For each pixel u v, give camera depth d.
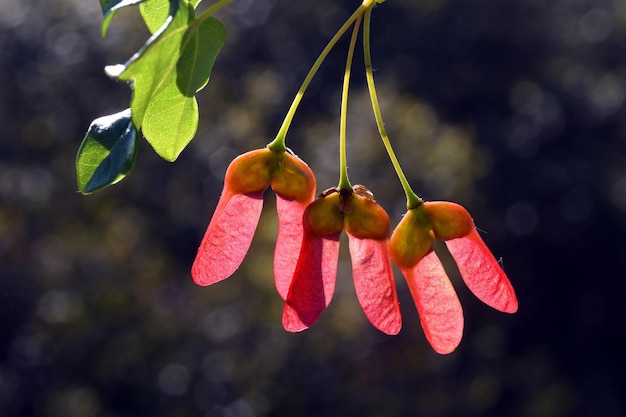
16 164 13.50
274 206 12.15
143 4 1.91
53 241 12.77
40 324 12.16
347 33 16.30
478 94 16.66
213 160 13.22
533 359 16.02
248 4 16.27
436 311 1.94
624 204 15.91
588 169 15.98
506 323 15.53
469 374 14.93
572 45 16.84
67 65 13.70
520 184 16.00
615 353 16.19
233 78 15.34
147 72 1.53
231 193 1.95
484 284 1.95
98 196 13.03
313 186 1.98
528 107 16.61
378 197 12.32
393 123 12.99
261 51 16.08
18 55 13.78
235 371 11.79
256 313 11.96
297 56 16.25
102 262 12.49
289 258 1.97
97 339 11.98
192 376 11.84
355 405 11.82
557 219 15.99
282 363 11.80
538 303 16.19
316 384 11.77
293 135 14.16
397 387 12.20
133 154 1.64
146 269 12.67
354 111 13.30
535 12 16.80
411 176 12.56
